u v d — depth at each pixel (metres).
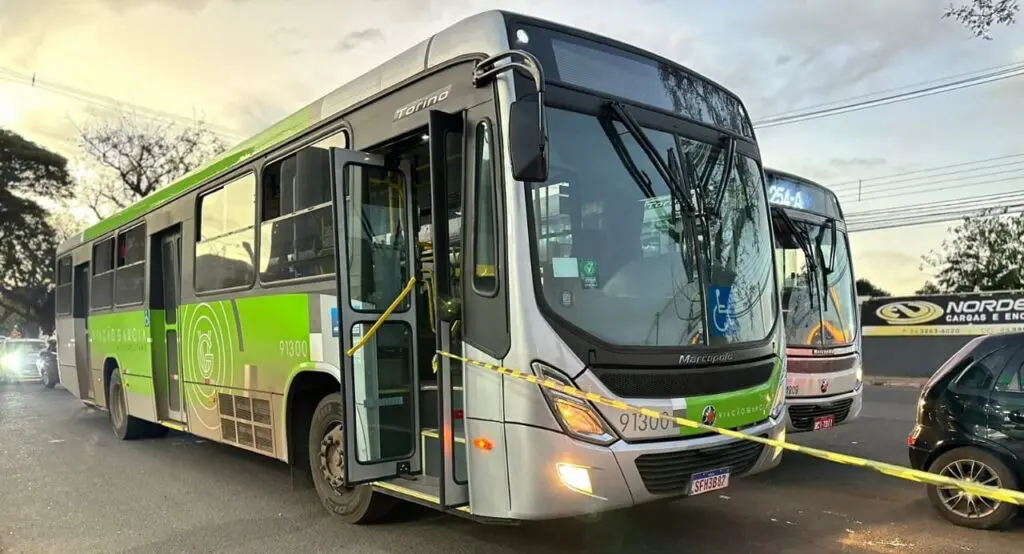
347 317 4.61
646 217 4.43
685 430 4.14
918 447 5.75
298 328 5.75
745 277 4.93
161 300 8.84
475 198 4.18
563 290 3.99
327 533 5.39
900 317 19.92
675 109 4.88
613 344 4.01
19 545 5.25
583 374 3.88
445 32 4.68
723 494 6.50
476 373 4.11
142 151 33.66
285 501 6.40
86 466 8.12
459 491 4.30
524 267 3.89
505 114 4.04
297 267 5.79
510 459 3.90
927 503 6.17
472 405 4.13
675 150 4.73
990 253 33.12
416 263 5.13
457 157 4.36
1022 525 5.51
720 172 5.00
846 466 7.74
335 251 4.62
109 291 10.52
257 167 6.53
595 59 4.55
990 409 5.38
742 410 4.48
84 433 10.80
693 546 5.01
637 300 4.23
